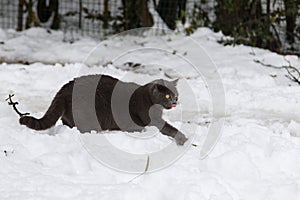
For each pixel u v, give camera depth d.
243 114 7.54
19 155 5.01
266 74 9.82
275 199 4.25
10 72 9.26
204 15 12.92
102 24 13.75
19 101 7.80
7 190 4.24
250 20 12.07
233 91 8.61
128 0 12.81
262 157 5.04
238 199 4.22
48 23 13.88
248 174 4.63
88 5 13.95
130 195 4.11
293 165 4.88
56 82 8.98
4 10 14.11
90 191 4.21
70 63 10.72
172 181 4.39
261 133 5.86
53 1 13.74
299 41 12.69
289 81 9.56
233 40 11.82
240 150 5.06
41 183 4.38
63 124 6.03
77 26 13.79
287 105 8.02
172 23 13.20
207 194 4.23
